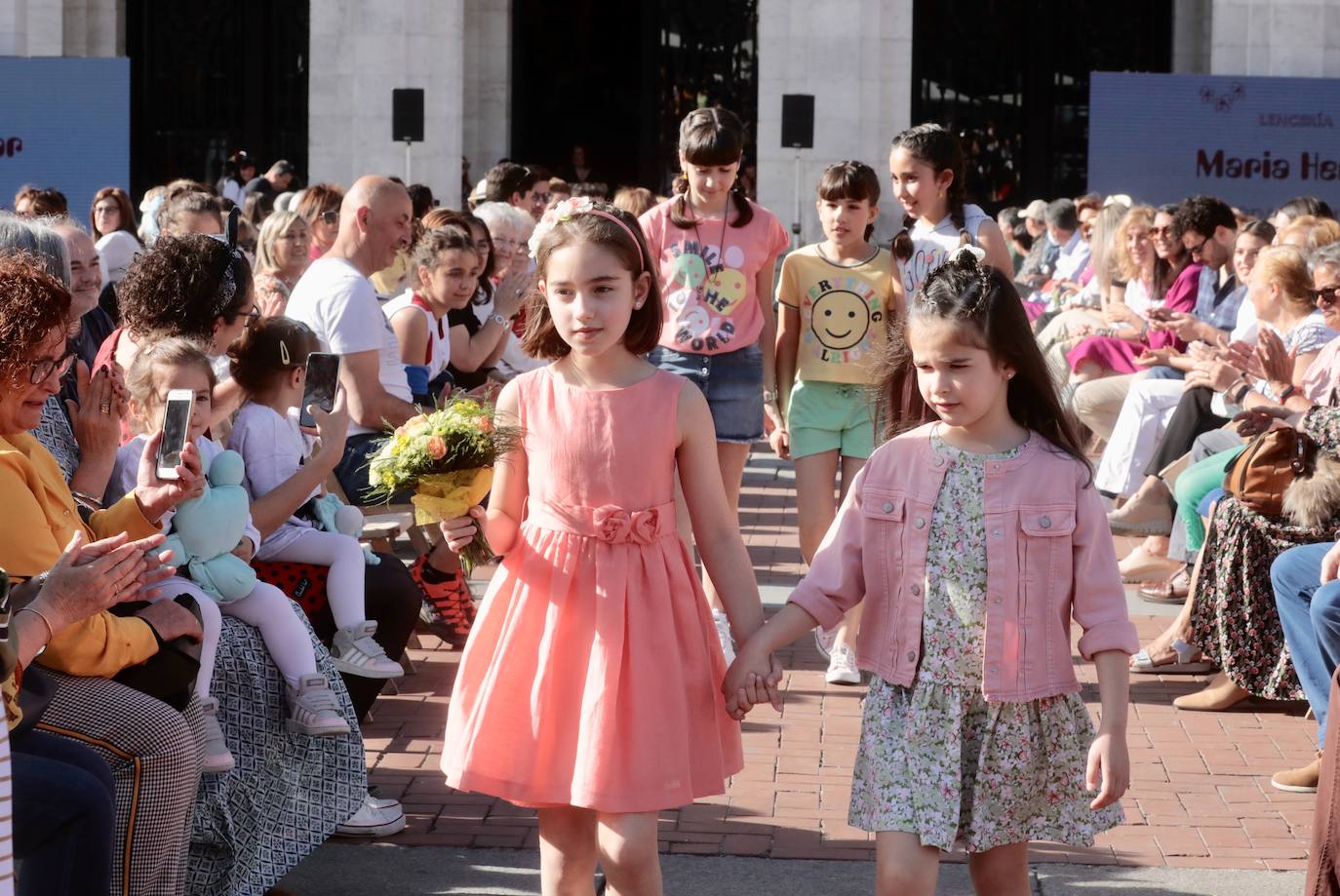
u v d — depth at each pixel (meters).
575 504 3.64
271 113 25.94
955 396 3.49
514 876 4.62
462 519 3.76
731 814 5.10
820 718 6.11
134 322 5.11
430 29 22.11
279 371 5.34
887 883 3.46
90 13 24.81
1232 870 4.73
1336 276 6.46
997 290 3.51
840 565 3.65
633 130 29.08
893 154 6.42
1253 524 6.06
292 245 8.43
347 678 5.36
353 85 22.14
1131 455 8.97
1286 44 21.31
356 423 6.72
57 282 3.79
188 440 4.11
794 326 6.71
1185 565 8.02
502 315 8.56
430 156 22.23
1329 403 5.97
